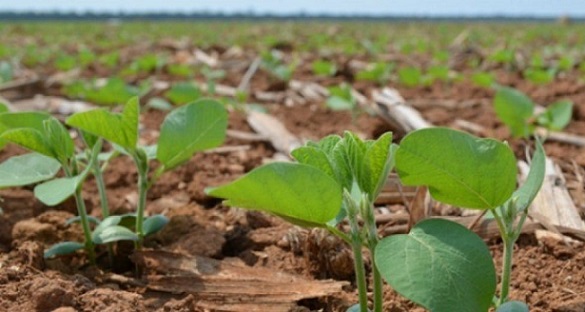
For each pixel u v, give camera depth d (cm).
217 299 57
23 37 473
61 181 56
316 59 255
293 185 46
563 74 198
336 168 49
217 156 95
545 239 63
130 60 257
